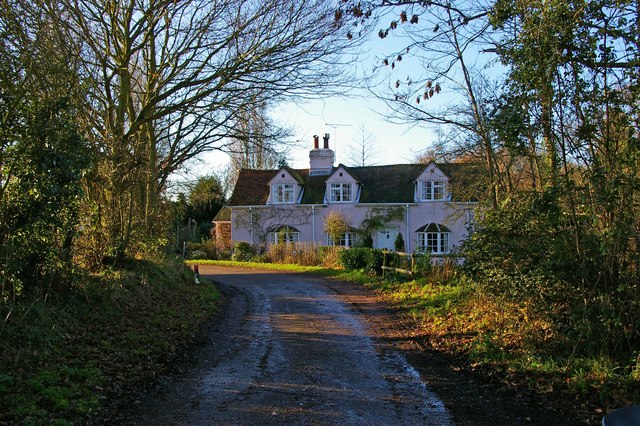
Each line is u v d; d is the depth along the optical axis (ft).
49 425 14.98
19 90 21.93
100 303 31.09
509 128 22.91
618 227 18.93
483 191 42.04
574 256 21.30
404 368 23.72
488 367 23.02
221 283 65.72
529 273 23.86
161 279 44.93
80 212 31.53
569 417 16.85
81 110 31.27
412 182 111.14
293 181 115.75
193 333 30.96
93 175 36.22
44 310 24.97
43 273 26.68
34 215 23.25
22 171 22.74
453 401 18.89
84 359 22.20
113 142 38.42
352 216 111.14
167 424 16.33
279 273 82.23
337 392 20.01
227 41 43.19
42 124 22.52
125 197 43.73
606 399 17.63
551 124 21.25
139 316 32.32
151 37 45.29
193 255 121.80
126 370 21.85
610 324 20.34
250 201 118.42
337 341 29.68
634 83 20.16
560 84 20.75
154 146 54.19
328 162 121.60
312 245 100.17
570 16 19.80
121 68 40.55
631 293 19.65
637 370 18.30
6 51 21.86
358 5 26.50
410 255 56.80
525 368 21.58
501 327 27.96
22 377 18.40
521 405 18.24
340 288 57.98
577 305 21.84
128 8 41.81
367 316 38.45
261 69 43.57
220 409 17.84
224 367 23.56
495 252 25.62
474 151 43.29
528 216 23.31
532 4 20.97
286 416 17.25
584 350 21.49
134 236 44.45
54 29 25.39
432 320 34.50
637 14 19.79
